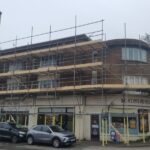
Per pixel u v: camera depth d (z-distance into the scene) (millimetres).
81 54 32094
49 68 31578
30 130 25719
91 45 29969
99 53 31234
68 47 30875
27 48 36188
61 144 23234
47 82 33500
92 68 29703
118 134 27953
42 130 24906
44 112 32500
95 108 29328
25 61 36312
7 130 27344
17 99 34938
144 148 22781
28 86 34469
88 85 28391
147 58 32000
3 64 38625
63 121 30969
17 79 36188
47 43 34656
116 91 28766
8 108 35750
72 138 24031
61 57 33438
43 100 32812
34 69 33906
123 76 30109
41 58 35188
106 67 29641
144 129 28938
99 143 26453
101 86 27625
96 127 28969
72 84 31719
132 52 31172
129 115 28484
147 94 29672
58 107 31500
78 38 32938
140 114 29000
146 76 30891
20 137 26312
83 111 29734
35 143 25875
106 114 28656
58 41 34031
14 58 35844
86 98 30062
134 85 27594
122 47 31141
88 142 27250
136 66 30656
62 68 30656
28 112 33844
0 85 37750
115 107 28656
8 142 27219
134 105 28812
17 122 34500
